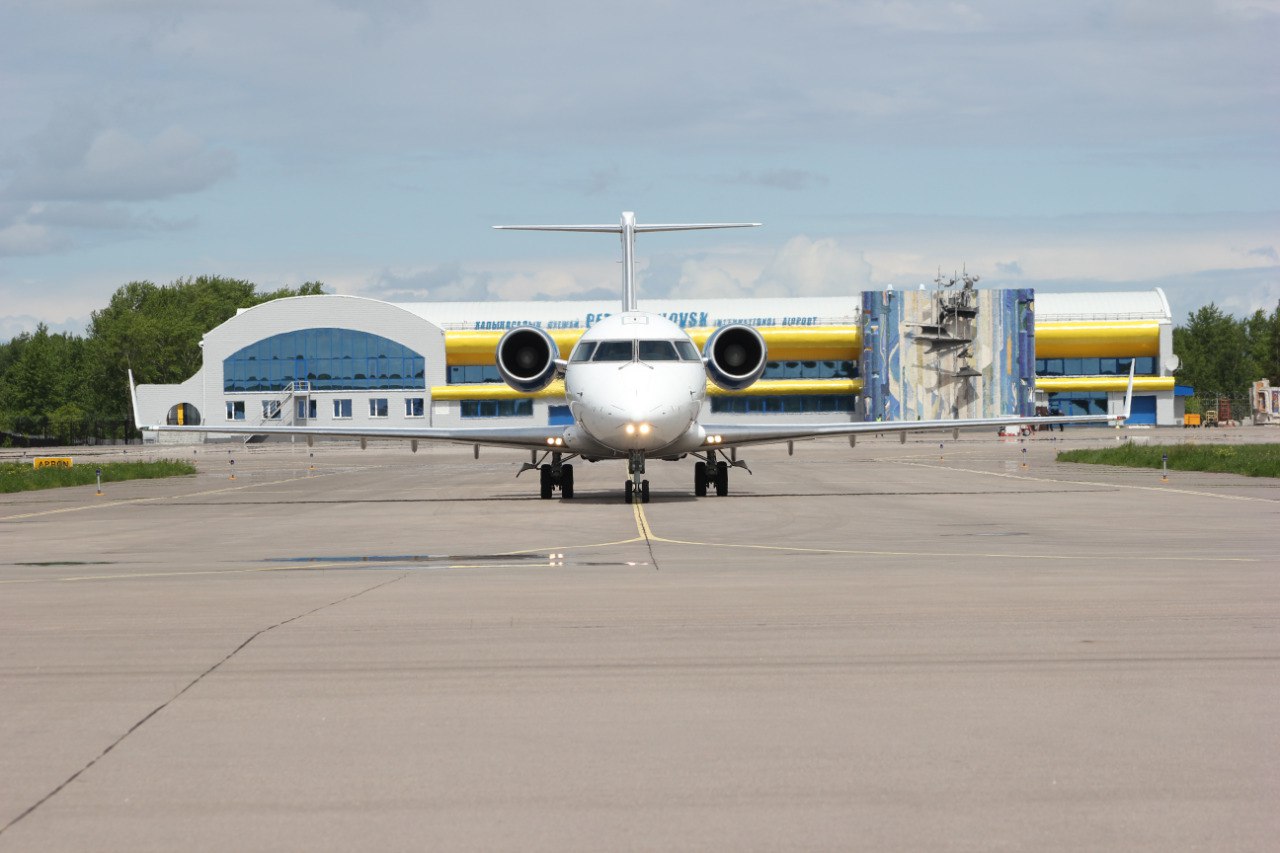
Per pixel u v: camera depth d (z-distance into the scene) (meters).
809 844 11.20
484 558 35.56
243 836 11.58
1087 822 11.68
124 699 17.05
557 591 27.67
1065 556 34.09
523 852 11.11
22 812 12.30
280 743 14.70
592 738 14.76
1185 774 13.11
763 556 35.25
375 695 17.11
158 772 13.59
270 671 18.83
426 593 27.61
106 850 11.25
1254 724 15.08
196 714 16.14
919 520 47.84
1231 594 25.88
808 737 14.70
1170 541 38.25
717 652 19.97
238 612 24.95
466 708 16.31
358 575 31.53
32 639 21.95
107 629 22.97
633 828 11.67
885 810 12.09
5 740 14.95
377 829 11.73
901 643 20.58
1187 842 11.15
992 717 15.52
